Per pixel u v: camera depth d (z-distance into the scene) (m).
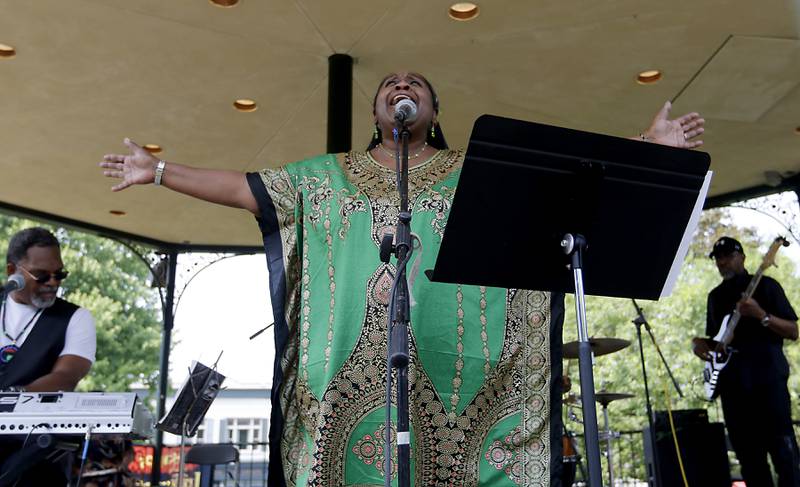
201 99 6.11
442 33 5.18
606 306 14.30
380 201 2.50
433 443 2.29
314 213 2.56
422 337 2.34
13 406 2.67
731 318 5.27
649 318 14.22
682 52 5.41
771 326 5.09
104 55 5.47
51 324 3.18
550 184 2.12
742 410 5.13
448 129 6.69
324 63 5.58
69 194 7.91
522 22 5.05
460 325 2.40
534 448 2.35
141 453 8.50
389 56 5.48
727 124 6.47
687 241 2.28
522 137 2.06
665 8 4.89
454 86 5.92
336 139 5.28
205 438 20.02
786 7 4.87
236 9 4.92
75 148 6.90
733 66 5.56
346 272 2.41
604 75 5.73
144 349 17.20
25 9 4.95
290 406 2.46
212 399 4.88
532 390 2.40
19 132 6.60
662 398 13.30
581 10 4.91
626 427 13.30
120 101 6.12
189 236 9.14
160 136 6.75
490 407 2.38
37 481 2.88
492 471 2.31
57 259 3.20
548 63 5.57
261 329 4.80
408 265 2.40
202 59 5.53
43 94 6.00
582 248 2.11
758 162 7.22
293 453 2.42
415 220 2.46
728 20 5.03
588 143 2.11
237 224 8.76
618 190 2.17
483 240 2.14
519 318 2.46
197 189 2.57
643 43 5.30
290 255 2.57
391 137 2.71
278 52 5.45
